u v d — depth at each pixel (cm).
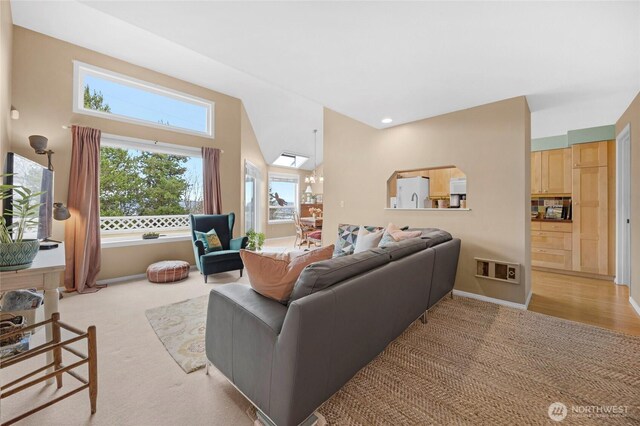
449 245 291
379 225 420
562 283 398
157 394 164
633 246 310
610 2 159
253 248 500
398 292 198
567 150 452
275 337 130
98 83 395
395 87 275
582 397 162
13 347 173
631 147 314
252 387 143
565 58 221
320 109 616
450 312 289
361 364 170
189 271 445
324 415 149
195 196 518
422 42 200
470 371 187
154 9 165
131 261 412
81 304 306
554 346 220
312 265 148
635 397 162
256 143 696
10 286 155
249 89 508
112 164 435
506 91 286
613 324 262
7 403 154
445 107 331
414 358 202
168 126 450
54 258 193
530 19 175
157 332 241
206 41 199
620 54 215
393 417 147
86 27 332
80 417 145
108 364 194
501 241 314
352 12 169
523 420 145
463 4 162
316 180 950
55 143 349
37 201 291
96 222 372
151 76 430
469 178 336
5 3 274
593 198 424
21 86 328
